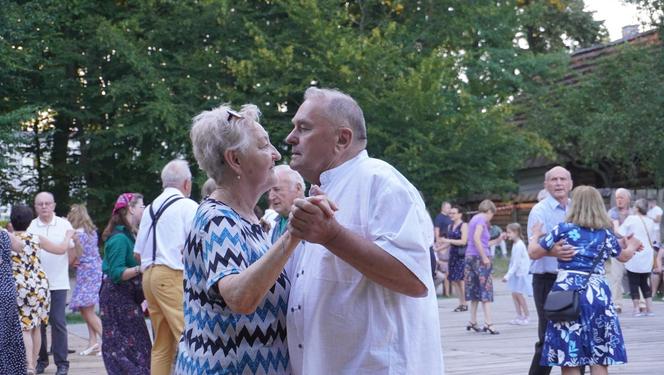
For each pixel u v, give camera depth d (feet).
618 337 21.17
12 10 65.82
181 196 23.97
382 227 10.43
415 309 10.94
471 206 111.34
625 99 86.89
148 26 75.31
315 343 10.77
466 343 37.65
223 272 10.61
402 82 69.97
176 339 23.59
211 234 10.84
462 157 73.05
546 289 24.07
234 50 73.61
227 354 10.91
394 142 70.90
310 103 11.21
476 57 83.35
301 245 11.37
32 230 32.14
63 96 76.43
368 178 10.73
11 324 20.61
